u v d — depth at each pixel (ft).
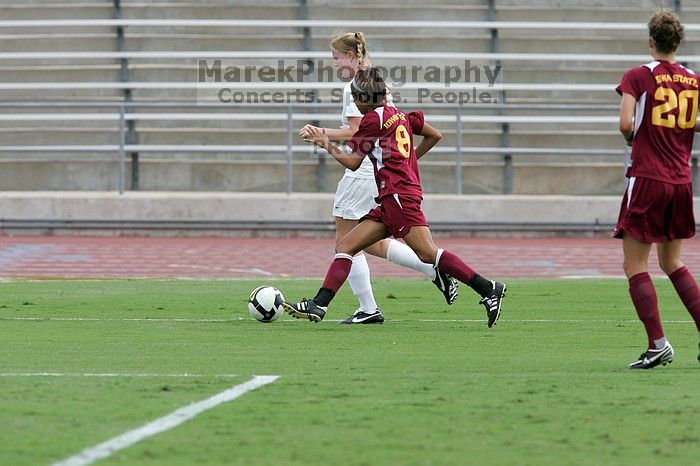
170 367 77.05
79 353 84.79
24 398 63.67
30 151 250.37
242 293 138.00
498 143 275.59
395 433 54.13
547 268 188.24
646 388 67.56
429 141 100.42
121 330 100.53
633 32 293.84
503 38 288.51
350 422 56.80
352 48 100.12
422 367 77.25
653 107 72.33
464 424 56.34
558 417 58.23
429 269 104.32
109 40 283.18
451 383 69.46
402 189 95.61
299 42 285.64
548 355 84.43
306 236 244.42
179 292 139.33
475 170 269.44
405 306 122.93
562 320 110.32
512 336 96.84
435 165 268.00
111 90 278.26
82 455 48.91
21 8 287.89
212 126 277.23
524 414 59.00
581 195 270.46
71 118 267.59
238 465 47.37
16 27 287.28
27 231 243.60
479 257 205.57
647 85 72.54
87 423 56.29
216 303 125.49
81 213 244.22
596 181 272.51
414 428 55.31
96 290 141.90
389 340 93.56
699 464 47.98
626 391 66.33
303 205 244.83
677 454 49.80
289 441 52.21
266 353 84.94
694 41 291.38
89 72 280.72
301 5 288.51
